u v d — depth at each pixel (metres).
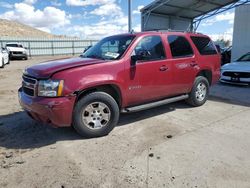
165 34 5.06
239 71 8.62
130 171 3.07
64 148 3.73
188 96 5.76
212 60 6.09
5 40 33.12
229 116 5.26
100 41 5.34
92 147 3.75
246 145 3.79
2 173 3.05
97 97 3.97
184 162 3.28
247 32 13.72
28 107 3.85
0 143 3.93
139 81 4.46
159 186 2.77
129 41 4.54
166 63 4.89
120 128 4.54
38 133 4.32
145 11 17.25
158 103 4.93
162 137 4.12
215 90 8.20
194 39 5.69
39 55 36.16
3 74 13.27
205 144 3.83
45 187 2.77
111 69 4.07
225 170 3.07
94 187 2.76
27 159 3.40
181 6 17.50
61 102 3.60
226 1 17.23
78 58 4.65
